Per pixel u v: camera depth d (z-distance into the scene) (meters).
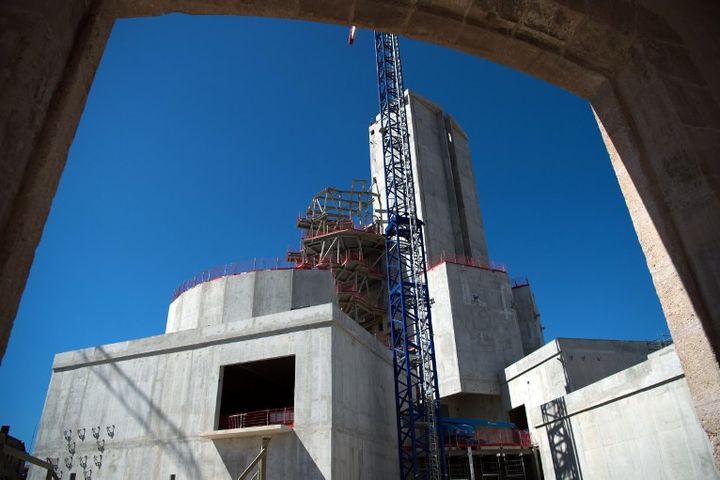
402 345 44.00
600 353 40.53
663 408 23.47
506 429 42.53
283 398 42.22
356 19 5.15
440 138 73.00
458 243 64.88
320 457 25.17
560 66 5.71
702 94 5.23
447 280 51.75
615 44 5.43
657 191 4.98
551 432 31.91
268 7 4.84
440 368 49.34
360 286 61.50
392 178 53.09
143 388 30.39
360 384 31.05
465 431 40.88
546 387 40.94
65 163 3.28
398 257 47.34
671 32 5.57
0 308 2.67
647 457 24.22
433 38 5.48
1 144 2.76
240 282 46.31
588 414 28.64
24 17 3.06
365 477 28.80
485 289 53.00
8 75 2.86
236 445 26.84
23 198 2.88
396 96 56.75
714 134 4.91
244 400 42.81
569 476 29.84
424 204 62.81
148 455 28.25
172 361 30.58
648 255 5.00
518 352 50.75
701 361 4.32
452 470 40.44
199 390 29.05
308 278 46.66
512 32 5.43
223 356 29.59
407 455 37.00
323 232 63.09
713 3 6.15
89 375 32.09
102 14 3.73
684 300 4.53
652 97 5.18
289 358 31.84
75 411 31.09
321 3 4.94
